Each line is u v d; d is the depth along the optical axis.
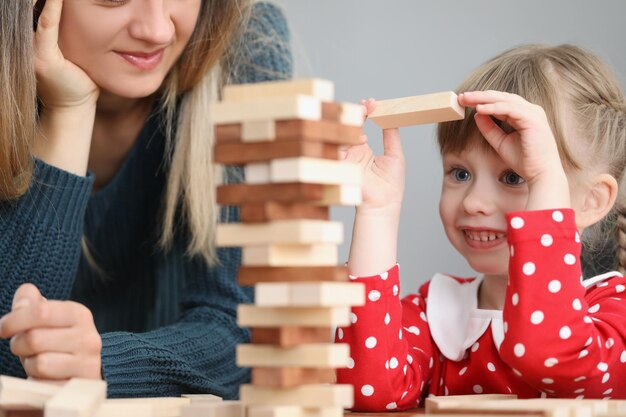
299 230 0.81
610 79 1.55
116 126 1.73
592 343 1.20
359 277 1.33
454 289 1.50
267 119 0.82
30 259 1.46
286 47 1.82
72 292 1.86
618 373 1.28
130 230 1.81
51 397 0.87
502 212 1.36
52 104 1.50
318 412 0.85
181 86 1.69
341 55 2.88
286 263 0.83
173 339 1.51
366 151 1.40
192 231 1.69
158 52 1.47
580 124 1.45
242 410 0.92
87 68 1.48
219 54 1.66
